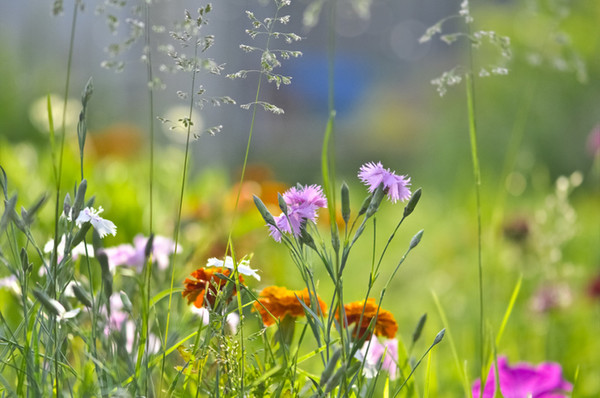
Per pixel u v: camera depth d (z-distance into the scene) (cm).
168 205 327
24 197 272
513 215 348
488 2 1068
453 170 977
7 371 144
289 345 139
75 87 789
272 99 1453
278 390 132
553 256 259
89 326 142
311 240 130
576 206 652
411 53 1814
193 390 138
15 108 659
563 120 1029
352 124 1520
